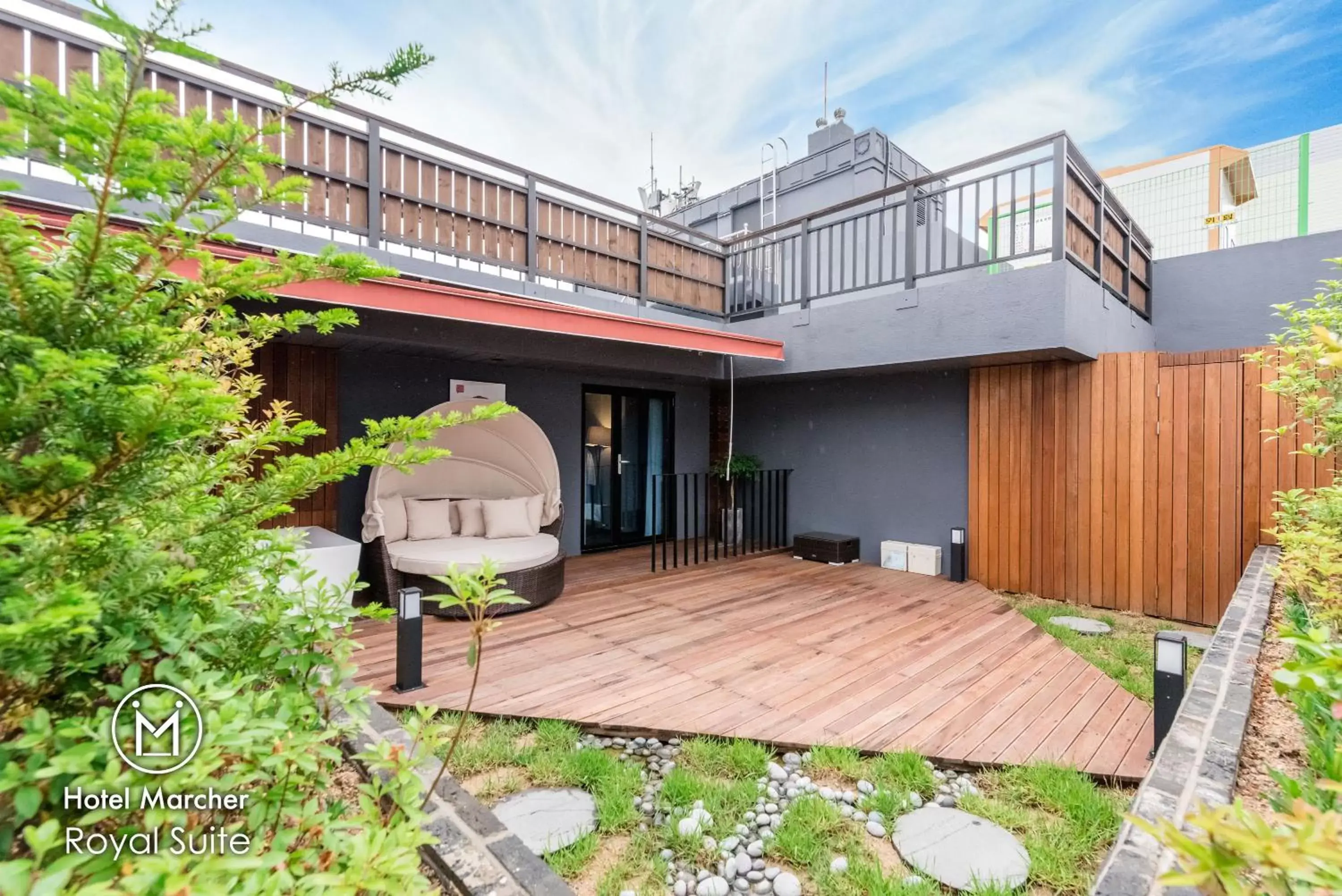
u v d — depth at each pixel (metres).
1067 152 4.83
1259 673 2.59
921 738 3.04
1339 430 3.33
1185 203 9.06
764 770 2.83
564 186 5.95
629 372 6.82
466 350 5.37
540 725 3.12
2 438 0.90
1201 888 0.75
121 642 1.03
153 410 0.91
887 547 6.94
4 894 0.70
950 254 9.95
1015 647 4.42
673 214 12.36
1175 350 7.00
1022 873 2.15
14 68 3.30
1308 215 8.43
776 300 7.85
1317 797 1.37
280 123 1.11
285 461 1.31
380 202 4.71
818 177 9.59
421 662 3.72
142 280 1.09
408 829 1.17
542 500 6.40
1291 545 3.20
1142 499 5.41
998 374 6.21
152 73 3.76
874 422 7.25
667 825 2.42
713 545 8.39
